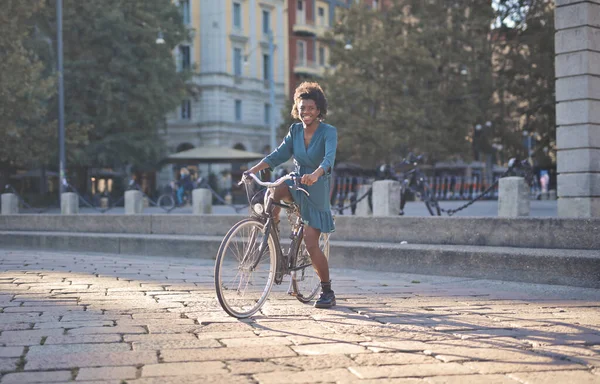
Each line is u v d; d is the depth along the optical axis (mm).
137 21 36469
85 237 11352
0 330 4555
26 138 30406
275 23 51188
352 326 4734
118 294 6156
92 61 34469
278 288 6613
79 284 6840
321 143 5395
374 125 36375
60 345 4141
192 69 40062
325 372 3549
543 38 34281
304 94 5359
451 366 3666
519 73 36219
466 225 8039
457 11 37906
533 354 3920
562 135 10797
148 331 4555
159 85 35906
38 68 26750
